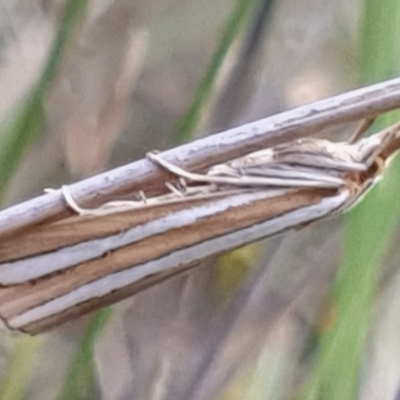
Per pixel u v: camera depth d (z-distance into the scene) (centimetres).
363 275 7
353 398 7
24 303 6
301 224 6
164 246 6
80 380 8
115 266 6
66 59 8
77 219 6
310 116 6
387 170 7
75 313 6
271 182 6
